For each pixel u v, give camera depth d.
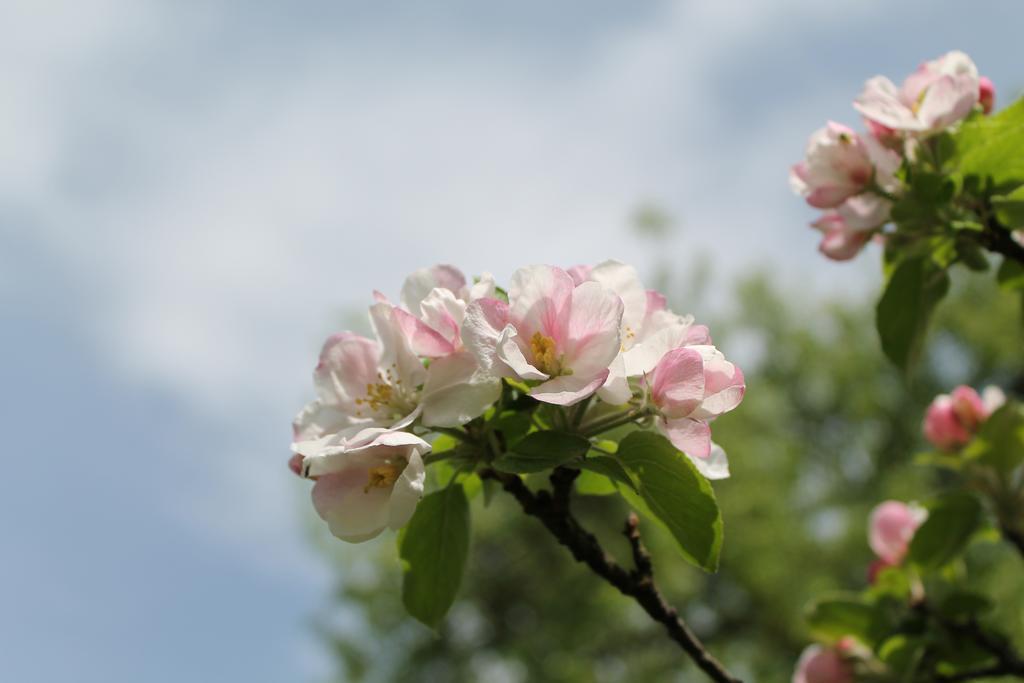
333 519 0.59
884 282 0.75
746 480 2.97
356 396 0.61
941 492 0.77
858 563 3.02
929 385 3.93
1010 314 3.41
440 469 0.65
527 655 2.97
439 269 0.61
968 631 0.76
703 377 0.58
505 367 0.58
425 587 0.64
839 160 0.71
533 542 3.12
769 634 3.02
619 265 0.61
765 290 4.11
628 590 0.63
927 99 0.70
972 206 0.70
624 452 0.59
